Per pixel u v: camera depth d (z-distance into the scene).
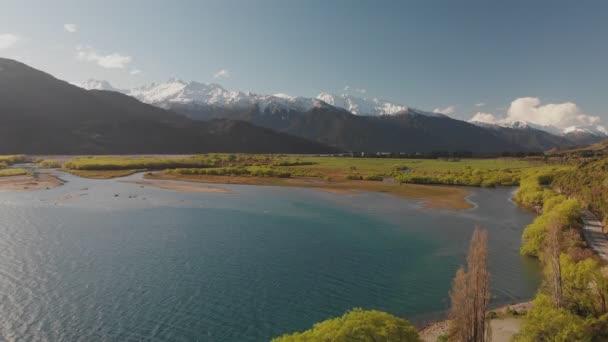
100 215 71.69
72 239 55.72
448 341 27.20
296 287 40.84
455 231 64.81
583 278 30.56
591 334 25.70
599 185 76.94
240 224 66.81
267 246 54.44
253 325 33.12
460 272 22.62
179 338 31.02
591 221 64.81
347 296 38.91
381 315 24.30
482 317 21.94
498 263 48.34
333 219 72.38
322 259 49.53
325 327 23.62
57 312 34.75
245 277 43.19
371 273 45.03
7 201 84.12
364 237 60.03
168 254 50.22
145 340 30.69
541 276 43.81
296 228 64.88
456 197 103.38
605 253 47.09
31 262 46.28
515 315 33.75
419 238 59.97
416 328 32.56
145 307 35.94
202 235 59.31
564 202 60.53
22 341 30.31
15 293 38.12
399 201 94.88
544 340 26.09
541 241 50.00
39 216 69.69
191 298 37.91
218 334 31.67
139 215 72.50
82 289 39.38
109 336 31.17
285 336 23.86
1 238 55.28
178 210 78.12
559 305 29.27
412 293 39.75
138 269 44.88
